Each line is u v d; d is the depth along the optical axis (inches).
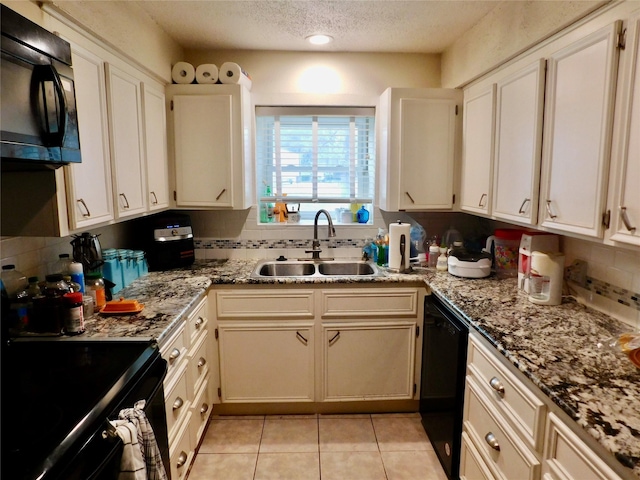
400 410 104.0
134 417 45.2
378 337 98.5
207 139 103.7
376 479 80.9
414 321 98.2
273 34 100.2
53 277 65.2
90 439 39.7
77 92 61.9
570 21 60.2
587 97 57.0
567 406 42.9
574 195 60.2
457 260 96.3
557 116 64.0
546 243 81.8
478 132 94.3
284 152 118.8
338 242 120.4
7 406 43.3
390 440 92.9
